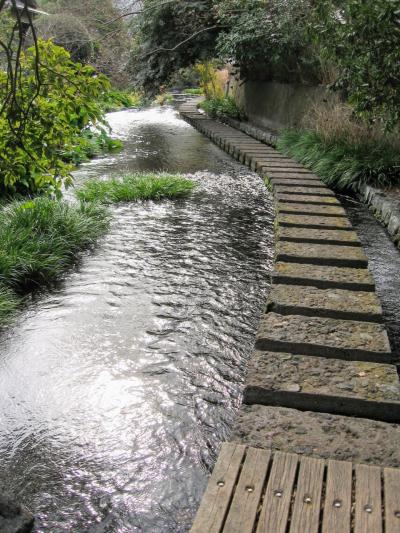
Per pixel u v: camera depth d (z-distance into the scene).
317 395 2.44
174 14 13.01
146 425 2.82
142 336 3.70
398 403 2.39
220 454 2.02
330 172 7.66
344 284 3.71
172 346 3.58
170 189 7.55
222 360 3.43
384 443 2.16
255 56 12.04
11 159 2.69
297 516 1.75
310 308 3.28
